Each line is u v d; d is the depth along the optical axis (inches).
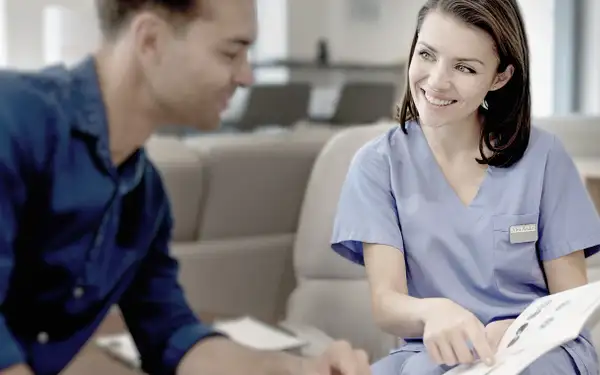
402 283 48.6
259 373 40.0
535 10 249.1
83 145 32.9
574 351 43.0
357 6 325.7
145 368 44.0
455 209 49.9
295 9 317.1
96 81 33.4
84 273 34.8
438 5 46.2
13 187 30.5
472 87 45.9
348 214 51.2
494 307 48.2
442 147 51.4
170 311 43.3
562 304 40.6
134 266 38.8
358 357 38.3
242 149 82.2
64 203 32.7
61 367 37.3
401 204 50.6
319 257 69.3
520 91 49.3
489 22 45.0
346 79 317.1
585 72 243.1
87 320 36.9
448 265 49.4
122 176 35.7
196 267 80.0
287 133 92.0
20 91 31.3
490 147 50.3
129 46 32.5
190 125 34.8
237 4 32.0
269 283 85.7
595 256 64.1
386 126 69.7
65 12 238.2
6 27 254.5
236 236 84.3
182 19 31.6
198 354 41.8
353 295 68.0
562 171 51.1
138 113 33.8
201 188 79.4
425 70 46.8
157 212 39.2
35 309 34.9
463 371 38.2
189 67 32.1
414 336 45.5
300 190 87.0
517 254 49.1
